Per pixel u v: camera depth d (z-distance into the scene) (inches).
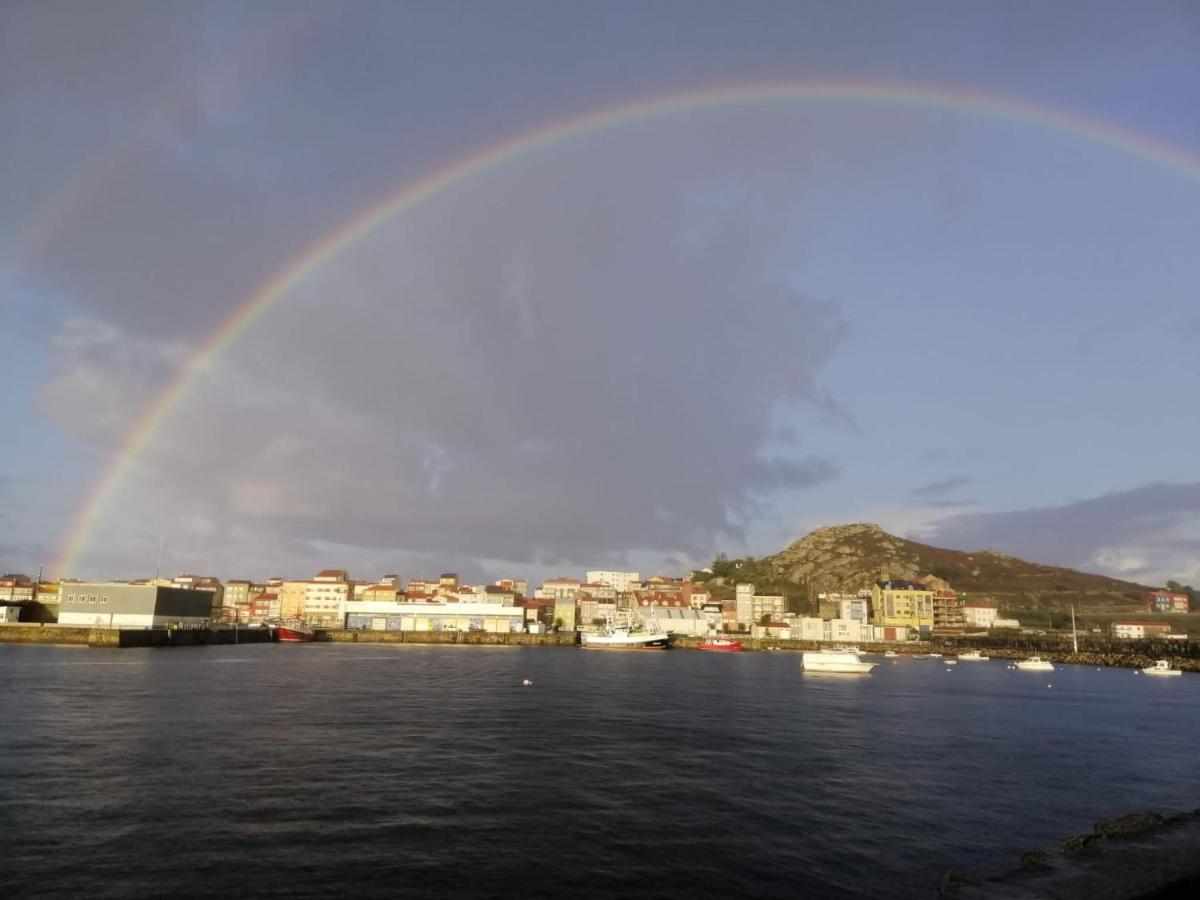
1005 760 2076.8
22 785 1488.7
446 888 1030.4
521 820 1341.0
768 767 1860.2
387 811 1370.6
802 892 1056.8
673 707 3100.4
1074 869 1119.6
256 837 1208.2
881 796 1599.4
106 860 1096.2
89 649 6136.8
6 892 979.9
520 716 2667.3
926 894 1058.7
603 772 1744.6
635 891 1042.1
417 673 4613.7
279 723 2337.6
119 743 1935.3
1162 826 1339.8
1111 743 2437.3
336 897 989.2
